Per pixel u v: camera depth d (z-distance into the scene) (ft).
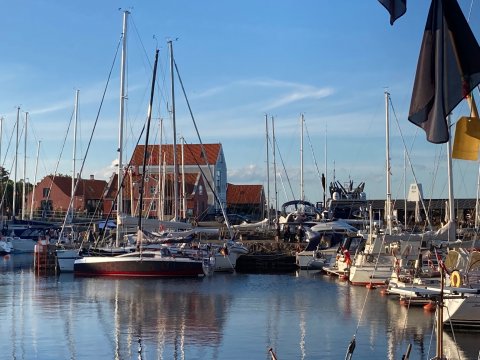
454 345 68.85
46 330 80.59
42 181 340.18
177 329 81.41
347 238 173.88
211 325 84.38
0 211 281.33
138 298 111.65
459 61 36.73
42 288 126.52
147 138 161.07
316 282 142.20
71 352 68.33
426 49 37.47
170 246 157.79
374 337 75.05
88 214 298.97
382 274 127.75
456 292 73.67
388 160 165.78
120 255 149.79
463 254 84.07
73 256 159.22
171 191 271.08
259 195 363.76
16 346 71.20
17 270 170.71
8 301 107.55
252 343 72.64
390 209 159.94
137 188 269.44
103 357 66.08
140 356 66.23
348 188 253.44
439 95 36.52
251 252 193.67
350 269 137.39
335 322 85.97
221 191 347.36
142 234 149.89
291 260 186.50
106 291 122.01
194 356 66.49
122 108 167.94
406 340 73.05
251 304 104.12
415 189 155.84
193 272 150.61
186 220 199.72
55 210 309.01
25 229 259.19
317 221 215.51
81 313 94.48
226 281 142.82
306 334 77.77
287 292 121.19
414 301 98.22
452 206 119.85
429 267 108.17
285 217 229.45
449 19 37.06
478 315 73.41
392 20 36.86
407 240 118.62
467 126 39.34
